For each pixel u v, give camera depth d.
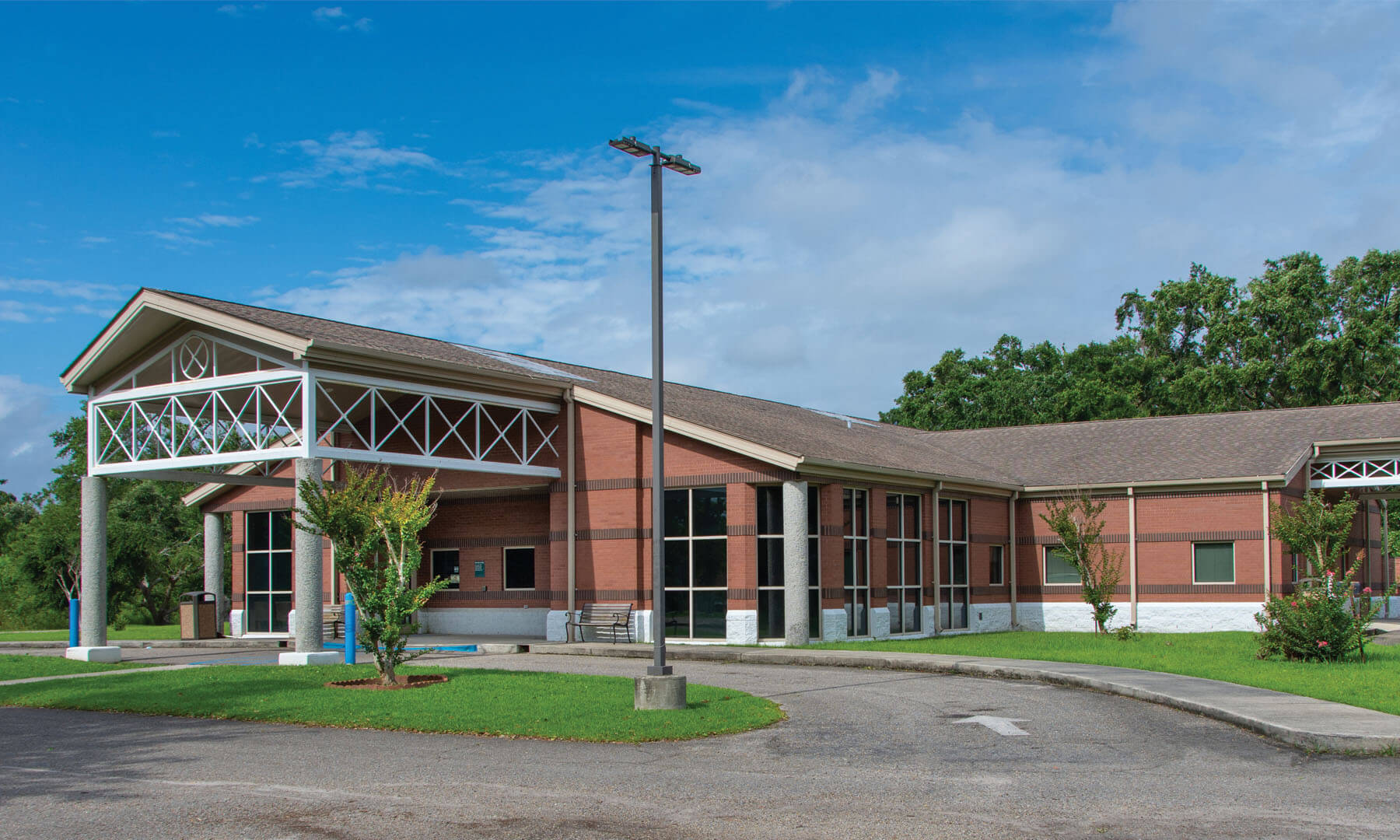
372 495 17.42
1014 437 37.31
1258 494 29.17
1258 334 56.19
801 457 23.05
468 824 8.50
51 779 10.51
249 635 30.62
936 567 28.52
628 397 25.97
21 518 64.38
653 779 10.21
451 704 14.58
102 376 24.70
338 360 21.38
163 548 48.75
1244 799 9.30
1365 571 35.50
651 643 24.61
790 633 23.39
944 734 12.84
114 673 19.86
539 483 26.67
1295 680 16.45
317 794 9.59
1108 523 31.17
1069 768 10.72
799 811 8.88
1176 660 19.92
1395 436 29.53
